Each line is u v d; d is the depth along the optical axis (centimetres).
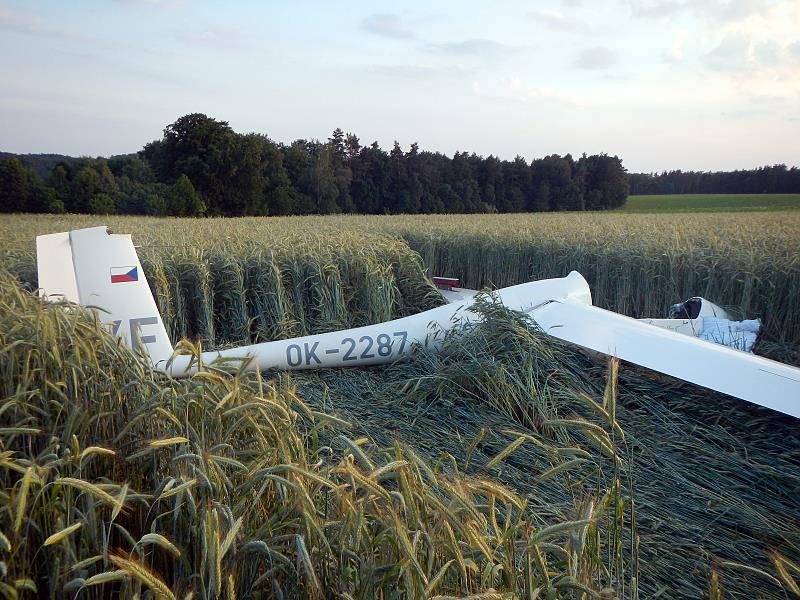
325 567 155
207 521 139
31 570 169
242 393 215
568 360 520
